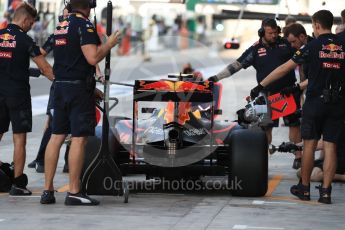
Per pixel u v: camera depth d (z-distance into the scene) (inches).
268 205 644.1
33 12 672.4
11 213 596.4
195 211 614.2
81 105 621.3
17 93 665.0
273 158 965.8
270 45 818.2
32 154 951.6
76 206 627.5
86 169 657.6
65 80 623.2
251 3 1389.0
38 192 697.0
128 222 567.8
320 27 656.4
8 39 661.3
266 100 735.7
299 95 836.0
